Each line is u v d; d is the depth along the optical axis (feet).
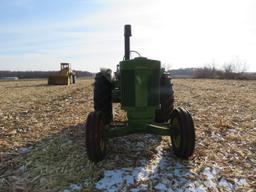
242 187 12.73
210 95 43.27
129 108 15.90
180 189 12.51
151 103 15.98
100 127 14.87
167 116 19.29
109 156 16.10
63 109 31.86
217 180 13.34
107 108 19.66
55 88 72.02
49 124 23.97
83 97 44.75
